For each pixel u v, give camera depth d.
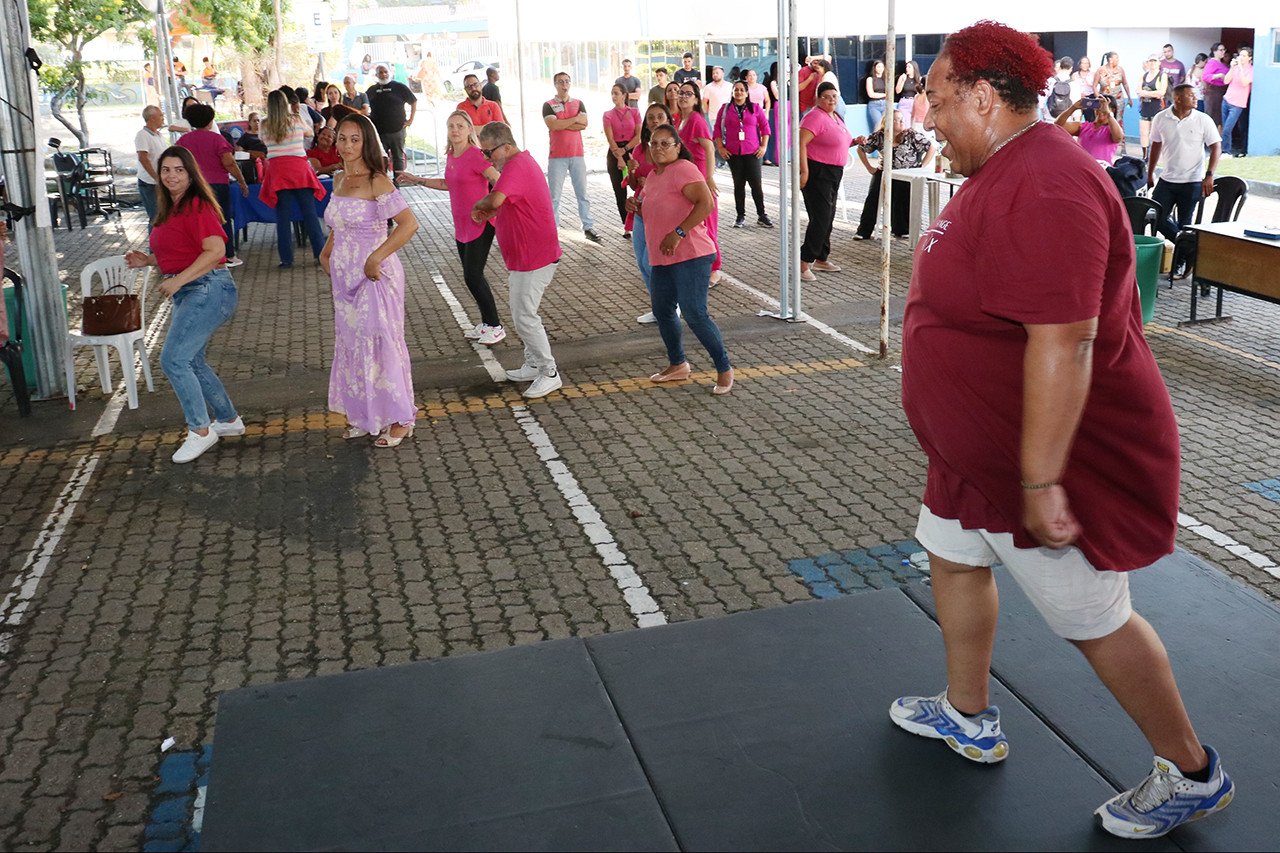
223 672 4.21
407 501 5.83
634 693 3.28
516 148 7.08
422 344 9.07
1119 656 2.53
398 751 3.02
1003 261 2.27
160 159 6.17
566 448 6.55
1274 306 9.53
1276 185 15.70
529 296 7.27
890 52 7.61
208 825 2.73
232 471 6.32
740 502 5.69
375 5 37.72
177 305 6.41
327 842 2.66
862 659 3.42
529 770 2.93
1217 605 3.67
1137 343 2.43
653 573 4.94
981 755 2.86
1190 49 20.36
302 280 11.98
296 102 12.98
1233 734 2.98
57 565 5.16
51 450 6.74
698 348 8.63
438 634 4.46
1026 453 2.30
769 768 2.90
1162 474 2.46
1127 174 10.91
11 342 7.23
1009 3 15.52
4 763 3.67
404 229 6.30
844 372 7.91
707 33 16.84
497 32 18.92
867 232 13.06
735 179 14.04
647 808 2.76
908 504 5.59
